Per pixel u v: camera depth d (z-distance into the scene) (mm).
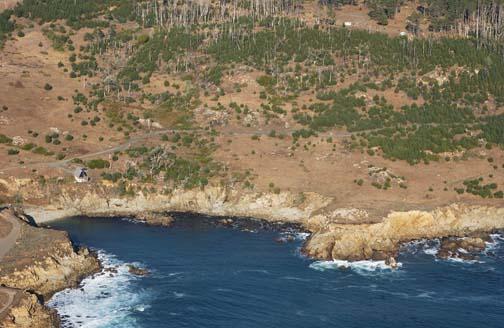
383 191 167125
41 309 108938
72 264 125750
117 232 151750
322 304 116125
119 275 126438
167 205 168250
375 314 112688
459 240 146250
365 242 140750
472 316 112312
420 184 171000
